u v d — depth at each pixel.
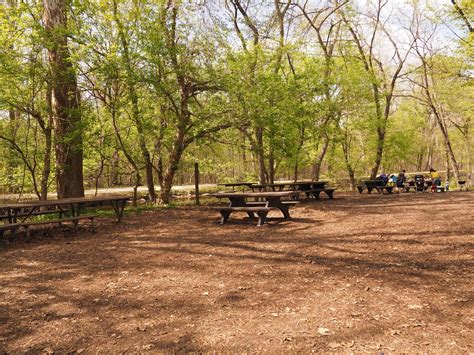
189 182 40.59
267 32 17.39
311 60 19.84
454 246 5.97
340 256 5.76
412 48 23.16
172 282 4.81
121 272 5.34
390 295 4.03
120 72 11.88
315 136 19.77
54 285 4.83
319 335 3.15
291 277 4.82
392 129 26.11
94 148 13.73
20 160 14.55
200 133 14.39
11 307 4.08
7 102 10.46
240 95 13.34
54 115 11.77
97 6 11.27
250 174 22.84
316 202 14.28
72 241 7.79
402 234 7.08
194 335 3.25
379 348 2.89
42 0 11.61
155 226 9.55
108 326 3.51
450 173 37.12
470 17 16.80
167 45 12.57
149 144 15.66
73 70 11.06
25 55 10.48
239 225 9.21
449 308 3.61
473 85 19.64
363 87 20.11
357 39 23.11
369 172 33.78
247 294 4.25
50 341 3.22
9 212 7.99
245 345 3.03
